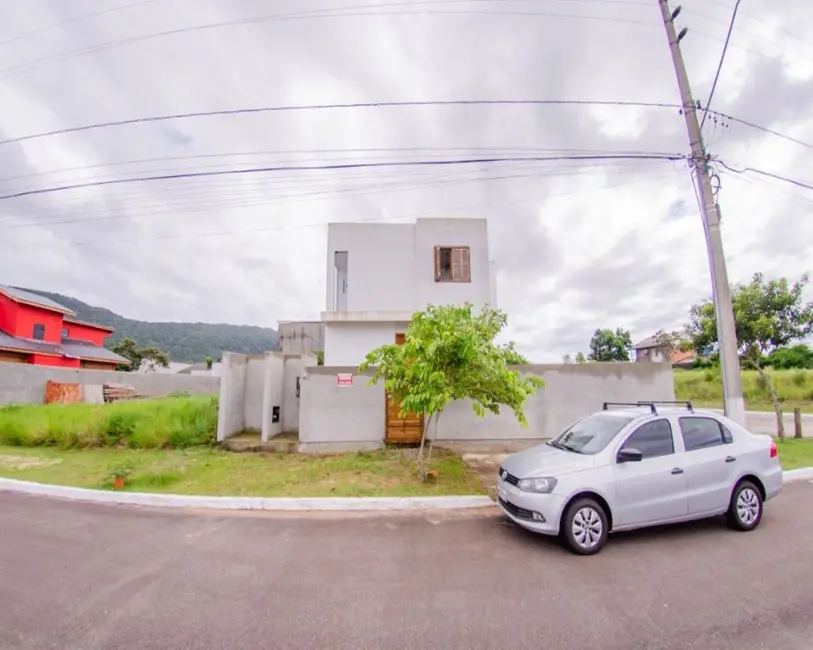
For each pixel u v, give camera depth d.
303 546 4.92
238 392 11.57
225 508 6.46
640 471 4.99
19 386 17.52
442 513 6.20
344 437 10.21
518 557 4.58
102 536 5.23
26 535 5.24
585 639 3.07
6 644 3.00
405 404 7.06
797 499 6.61
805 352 28.42
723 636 3.10
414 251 17.17
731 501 5.28
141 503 6.70
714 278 8.22
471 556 4.62
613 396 10.56
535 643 3.03
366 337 15.55
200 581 4.02
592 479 4.79
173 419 11.02
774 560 4.42
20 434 10.74
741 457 5.43
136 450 10.20
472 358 6.78
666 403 6.32
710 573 4.13
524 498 4.89
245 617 3.38
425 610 3.49
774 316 11.05
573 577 4.08
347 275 17.22
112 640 3.06
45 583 3.96
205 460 9.25
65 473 8.27
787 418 16.77
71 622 3.30
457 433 10.41
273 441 10.32
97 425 10.66
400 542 5.05
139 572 4.21
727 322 8.00
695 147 8.62
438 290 16.55
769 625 3.23
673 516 5.02
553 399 10.52
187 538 5.18
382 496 6.73
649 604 3.55
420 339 6.98
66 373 19.53
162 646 3.00
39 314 27.86
